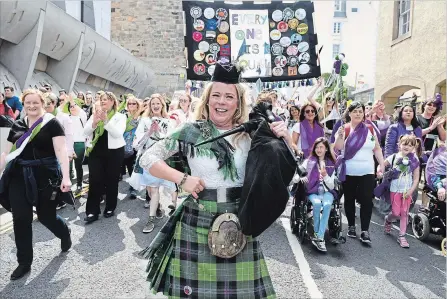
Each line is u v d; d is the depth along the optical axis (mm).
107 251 4348
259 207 1848
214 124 2131
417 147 5895
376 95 13461
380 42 13172
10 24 10594
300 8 5789
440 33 9531
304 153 5762
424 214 5156
